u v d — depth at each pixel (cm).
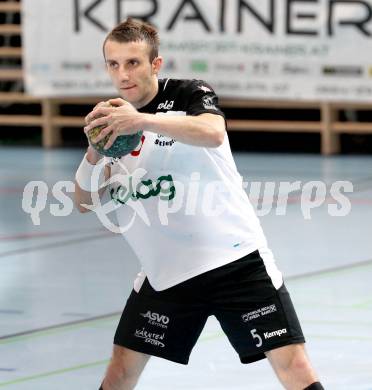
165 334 752
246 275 736
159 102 736
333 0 2608
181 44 2744
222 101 2869
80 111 3177
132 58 719
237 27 2700
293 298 1305
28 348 1102
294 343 721
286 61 2677
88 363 1044
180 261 742
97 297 1338
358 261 1541
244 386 959
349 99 2644
